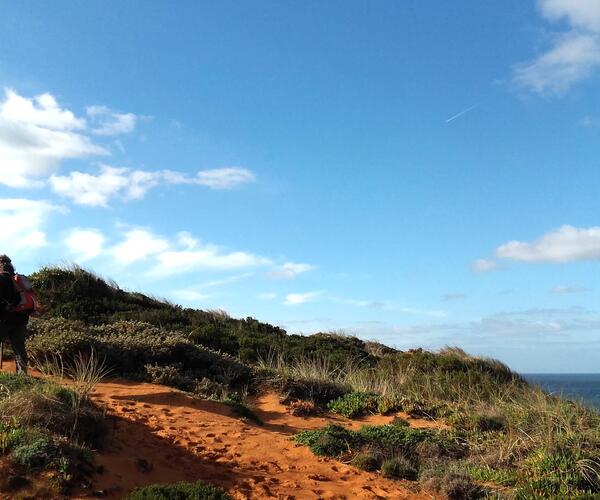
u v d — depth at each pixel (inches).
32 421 259.9
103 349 456.4
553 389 487.8
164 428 334.3
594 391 486.0
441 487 300.5
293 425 411.8
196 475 275.1
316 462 323.9
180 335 552.1
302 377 513.3
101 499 225.3
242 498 254.8
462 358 727.7
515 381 633.0
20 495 214.5
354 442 357.4
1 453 233.0
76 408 277.9
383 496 284.8
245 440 342.3
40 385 300.0
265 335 776.9
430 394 539.2
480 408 467.5
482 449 374.3
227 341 675.4
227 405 413.1
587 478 318.3
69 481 227.0
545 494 304.3
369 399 489.1
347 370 636.7
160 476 263.6
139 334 525.3
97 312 706.8
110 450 274.1
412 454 358.3
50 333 468.8
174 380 446.9
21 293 376.5
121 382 429.1
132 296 811.4
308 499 264.5
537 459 338.6
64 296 712.4
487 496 295.9
